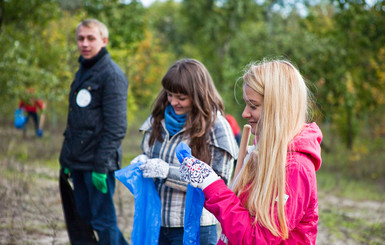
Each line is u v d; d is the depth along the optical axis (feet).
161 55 79.61
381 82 46.34
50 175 23.36
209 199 5.98
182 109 8.71
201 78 8.56
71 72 34.09
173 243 8.77
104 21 42.98
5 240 12.92
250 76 6.05
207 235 8.51
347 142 54.19
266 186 5.62
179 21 92.07
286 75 5.92
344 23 42.14
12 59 25.79
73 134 11.61
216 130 8.44
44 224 14.67
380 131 58.59
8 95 26.96
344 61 47.75
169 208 8.63
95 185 11.34
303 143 5.74
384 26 40.50
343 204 23.95
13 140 34.37
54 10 28.19
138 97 72.08
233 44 64.49
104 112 11.40
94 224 11.57
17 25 28.07
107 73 11.46
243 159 7.00
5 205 15.66
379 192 28.96
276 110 5.77
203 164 6.21
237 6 77.36
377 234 17.38
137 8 45.14
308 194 5.58
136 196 8.32
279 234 5.47
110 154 11.31
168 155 8.70
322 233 17.22
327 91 48.39
